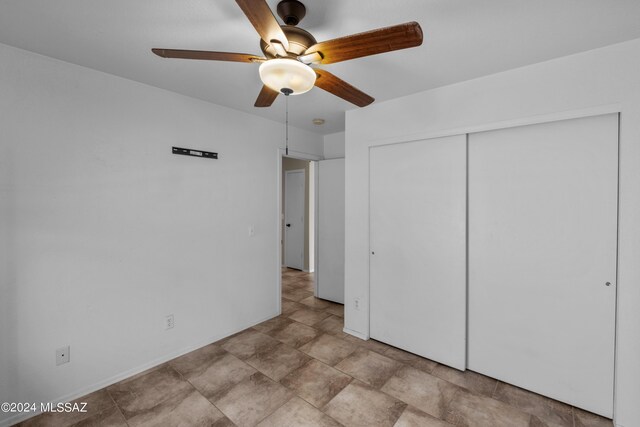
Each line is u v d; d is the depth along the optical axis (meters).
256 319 3.28
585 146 1.92
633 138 1.73
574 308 1.97
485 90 2.21
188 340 2.67
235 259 3.05
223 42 1.75
